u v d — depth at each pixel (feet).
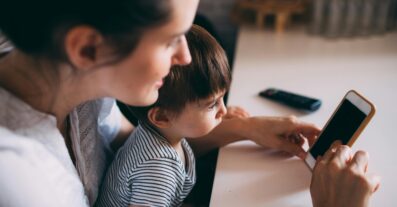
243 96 3.29
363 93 3.26
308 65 3.89
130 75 1.59
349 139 2.16
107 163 2.67
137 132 2.44
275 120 2.60
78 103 1.91
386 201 2.08
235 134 2.69
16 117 1.69
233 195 2.19
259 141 2.62
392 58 3.97
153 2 1.36
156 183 2.21
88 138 2.29
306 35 4.79
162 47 1.56
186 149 2.63
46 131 1.78
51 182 1.69
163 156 2.25
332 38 4.66
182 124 2.31
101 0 1.32
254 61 4.02
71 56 1.49
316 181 1.98
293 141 2.63
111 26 1.38
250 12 5.34
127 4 1.33
